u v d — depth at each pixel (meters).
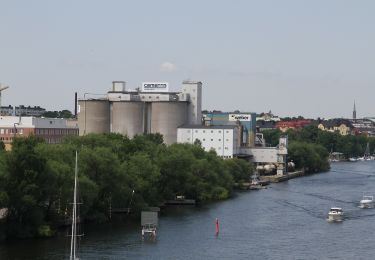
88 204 184.25
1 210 175.88
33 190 165.12
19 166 165.62
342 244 173.38
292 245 170.75
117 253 155.62
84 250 157.12
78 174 184.25
